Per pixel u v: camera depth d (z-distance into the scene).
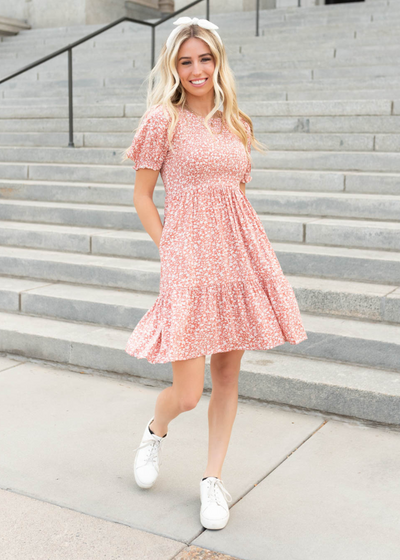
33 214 5.92
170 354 2.33
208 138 2.41
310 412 3.47
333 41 8.84
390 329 3.79
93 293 4.70
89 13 13.58
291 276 4.46
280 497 2.67
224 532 2.44
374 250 4.54
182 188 2.44
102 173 6.36
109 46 11.36
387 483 2.76
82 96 8.67
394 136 5.72
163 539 2.40
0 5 14.27
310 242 4.77
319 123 6.28
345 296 4.00
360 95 7.03
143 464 2.72
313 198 5.10
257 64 8.66
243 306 2.46
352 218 4.98
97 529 2.47
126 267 4.75
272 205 5.26
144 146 2.43
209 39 2.38
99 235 5.21
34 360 4.32
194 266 2.40
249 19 11.04
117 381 4.01
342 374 3.52
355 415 3.34
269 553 2.31
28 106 8.41
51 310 4.64
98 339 4.16
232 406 2.62
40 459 3.02
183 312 2.36
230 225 2.46
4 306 4.84
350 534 2.41
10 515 2.56
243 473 2.86
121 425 3.38
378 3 10.12
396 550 2.32
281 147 6.24
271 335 2.46
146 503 2.65
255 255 2.47
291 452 3.05
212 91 2.51
